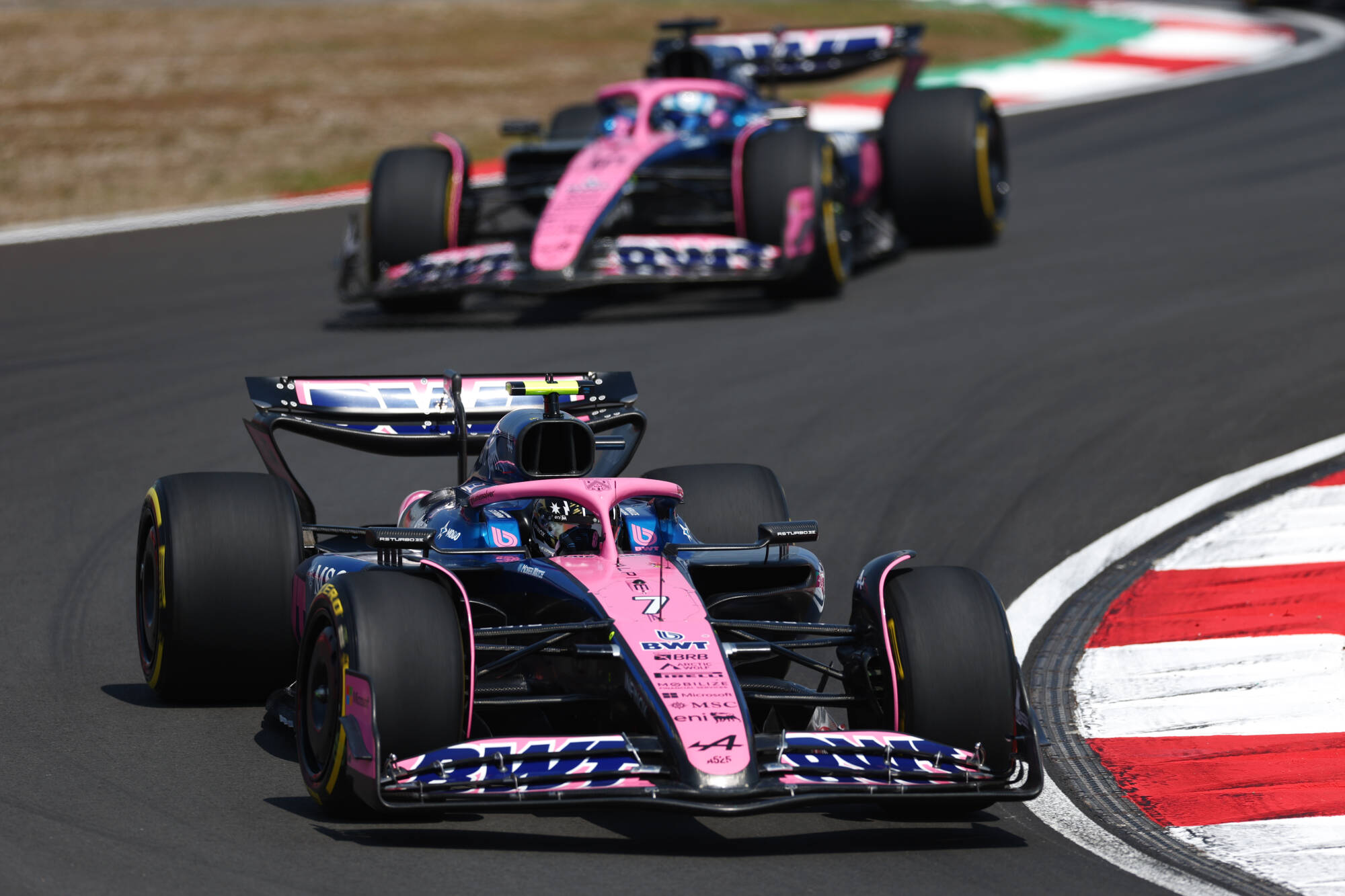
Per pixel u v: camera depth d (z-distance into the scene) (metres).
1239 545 33.62
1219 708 26.06
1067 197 73.31
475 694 21.42
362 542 27.45
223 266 64.12
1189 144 84.12
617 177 52.78
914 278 59.59
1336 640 28.42
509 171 57.91
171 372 48.06
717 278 51.12
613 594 21.69
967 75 111.44
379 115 97.12
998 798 20.27
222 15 129.00
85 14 127.31
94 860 19.47
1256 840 21.03
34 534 35.03
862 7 137.50
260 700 26.16
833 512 36.12
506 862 19.62
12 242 69.19
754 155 53.25
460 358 48.53
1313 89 98.69
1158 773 23.64
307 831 20.56
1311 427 41.12
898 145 62.84
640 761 19.48
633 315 55.03
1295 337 48.88
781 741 19.91
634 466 39.03
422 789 19.20
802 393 44.94
